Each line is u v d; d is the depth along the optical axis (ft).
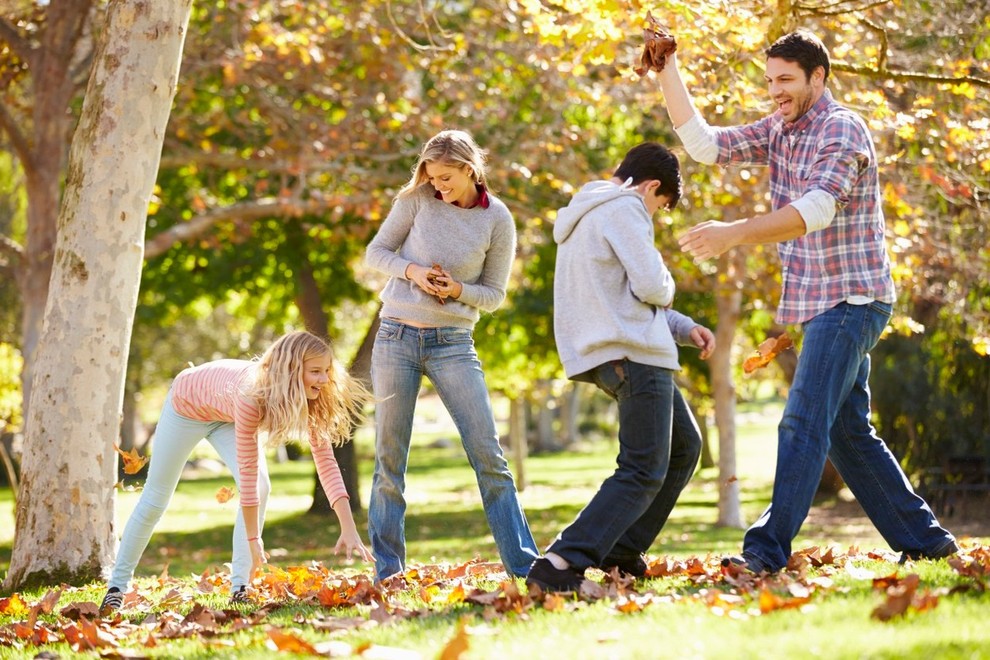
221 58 61.21
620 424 18.35
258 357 23.02
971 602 15.06
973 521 75.51
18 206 95.76
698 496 110.93
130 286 31.83
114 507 32.04
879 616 14.33
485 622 16.33
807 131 20.02
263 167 63.52
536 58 50.47
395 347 21.88
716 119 44.06
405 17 63.10
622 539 20.31
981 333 47.29
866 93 33.58
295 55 60.54
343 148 64.80
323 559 58.80
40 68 58.59
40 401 31.35
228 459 22.77
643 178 19.48
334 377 21.44
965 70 36.40
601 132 70.23
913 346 81.10
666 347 18.26
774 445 191.21
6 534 84.79
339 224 76.69
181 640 18.01
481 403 21.83
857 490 21.20
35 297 58.85
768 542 19.16
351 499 92.38
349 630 16.74
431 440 254.47
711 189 54.24
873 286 19.67
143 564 60.03
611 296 18.35
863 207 19.62
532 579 18.02
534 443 239.50
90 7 58.34
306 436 21.42
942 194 43.78
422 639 15.31
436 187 21.56
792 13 32.76
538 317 87.15
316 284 86.89
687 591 18.11
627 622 15.23
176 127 66.64
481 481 21.80
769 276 66.85
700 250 18.01
